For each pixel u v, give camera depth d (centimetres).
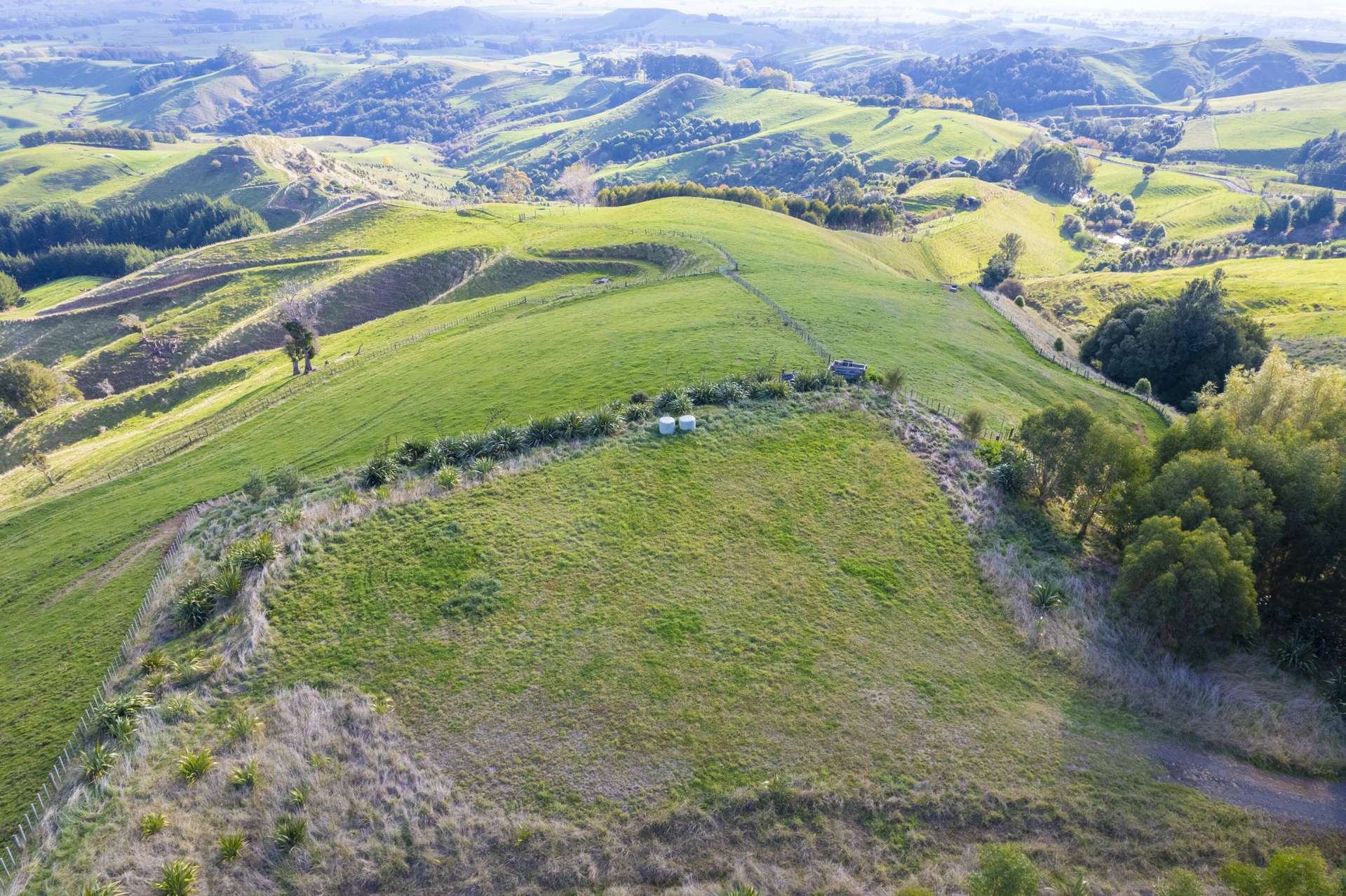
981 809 2630
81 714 3366
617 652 3300
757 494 4419
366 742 2875
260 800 2634
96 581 4659
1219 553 3188
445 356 7725
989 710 3078
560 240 13275
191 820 2558
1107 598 3781
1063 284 16238
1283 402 4875
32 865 2464
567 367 6469
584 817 2584
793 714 3005
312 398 7694
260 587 3659
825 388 5494
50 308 14412
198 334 13062
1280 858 2162
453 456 4841
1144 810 2641
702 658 3275
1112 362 8806
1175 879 2259
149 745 2862
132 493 6097
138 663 3416
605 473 4591
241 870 2411
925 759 2817
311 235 16500
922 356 6838
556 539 4019
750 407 5284
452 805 2622
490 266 12638
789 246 11394
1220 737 2991
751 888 2295
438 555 3903
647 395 5519
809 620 3516
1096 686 3259
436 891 2373
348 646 3347
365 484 4725
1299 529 3609
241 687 3139
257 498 4969
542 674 3186
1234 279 14550
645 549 3959
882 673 3234
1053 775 2773
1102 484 4184
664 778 2727
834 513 4281
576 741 2877
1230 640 3328
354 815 2597
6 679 3784
